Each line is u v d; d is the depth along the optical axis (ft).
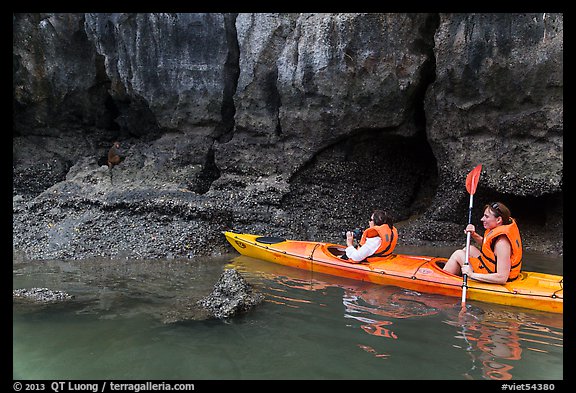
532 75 18.79
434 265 14.47
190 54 23.44
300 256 16.62
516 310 12.21
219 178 23.53
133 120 25.94
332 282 14.89
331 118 22.06
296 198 23.04
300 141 22.82
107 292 13.44
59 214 20.88
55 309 11.91
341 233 22.31
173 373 8.52
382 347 9.68
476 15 19.49
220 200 21.93
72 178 23.44
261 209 22.12
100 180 23.08
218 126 24.13
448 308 12.32
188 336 10.18
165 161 23.82
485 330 10.69
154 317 11.34
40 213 21.04
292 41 21.95
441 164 22.02
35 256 17.95
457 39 19.95
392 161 24.29
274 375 8.43
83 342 9.85
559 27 18.11
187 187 23.08
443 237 21.52
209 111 23.80
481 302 12.90
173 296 13.05
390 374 8.45
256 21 22.38
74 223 20.08
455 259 14.35
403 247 20.71
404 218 24.22
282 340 9.99
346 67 21.07
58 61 25.08
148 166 23.80
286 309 12.04
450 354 9.30
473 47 19.66
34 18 24.56
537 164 19.21
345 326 10.83
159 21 23.17
